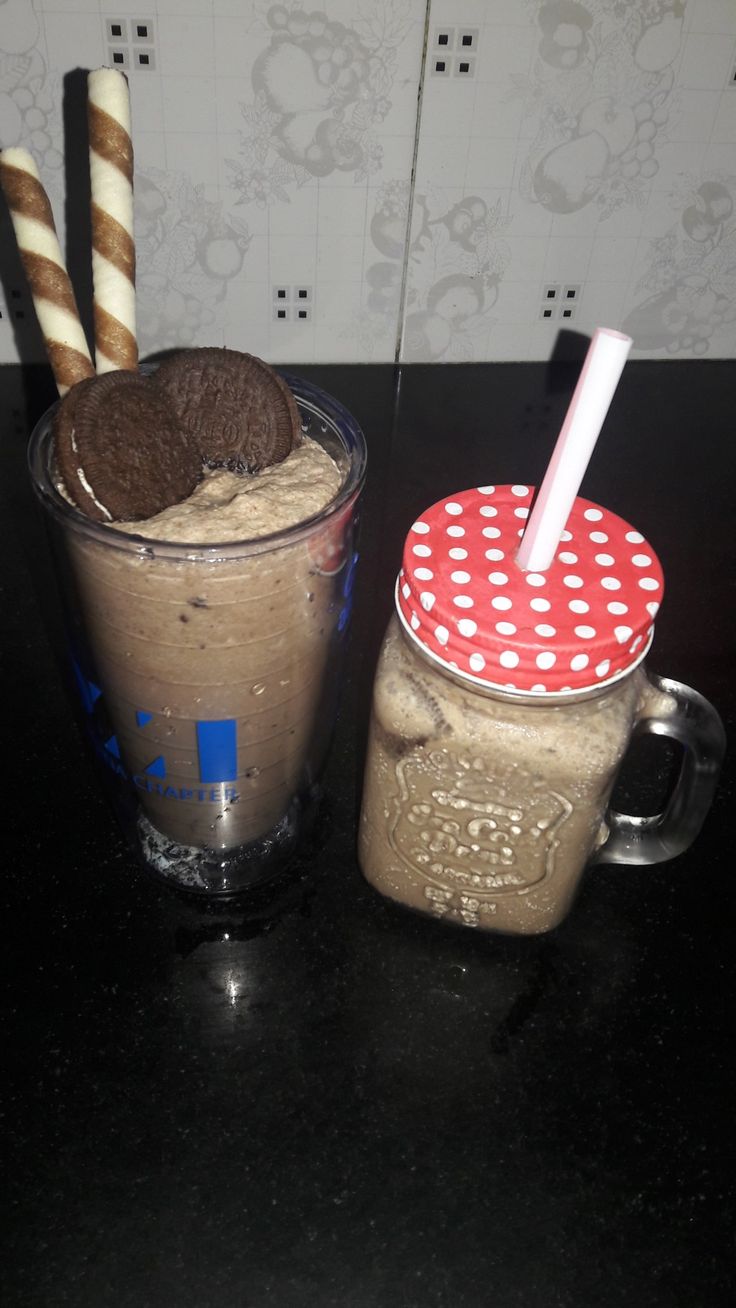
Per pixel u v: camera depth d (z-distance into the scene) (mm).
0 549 403
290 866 306
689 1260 227
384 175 440
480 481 432
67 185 434
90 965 276
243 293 469
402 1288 220
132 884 296
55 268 258
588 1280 223
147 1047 259
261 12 393
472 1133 247
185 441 261
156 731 274
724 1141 249
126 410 244
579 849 261
